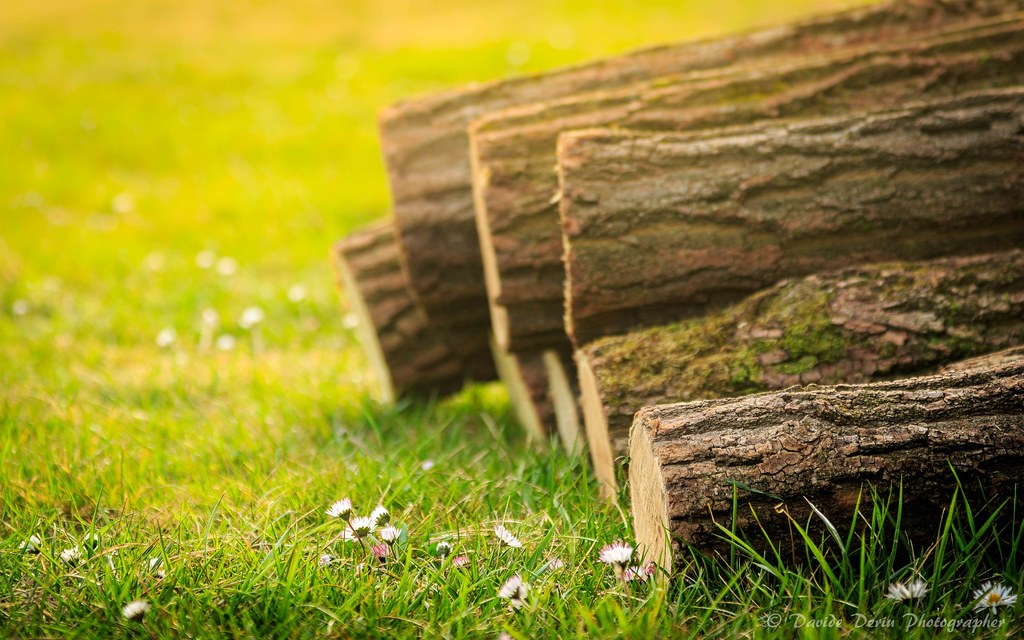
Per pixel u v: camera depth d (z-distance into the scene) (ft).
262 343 16.11
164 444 10.48
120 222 24.35
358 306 12.81
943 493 5.88
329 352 15.80
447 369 12.49
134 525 7.84
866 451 5.95
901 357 7.50
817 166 8.09
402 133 10.42
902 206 8.05
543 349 9.80
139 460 9.75
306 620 5.96
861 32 10.44
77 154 31.19
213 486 8.86
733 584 5.83
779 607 5.82
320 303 17.89
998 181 8.04
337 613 5.96
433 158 10.36
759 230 8.10
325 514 7.97
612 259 8.07
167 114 35.47
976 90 9.05
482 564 6.72
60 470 8.95
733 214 8.05
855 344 7.60
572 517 7.66
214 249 22.11
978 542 5.91
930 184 8.07
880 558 5.96
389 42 45.24
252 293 18.63
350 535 6.95
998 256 7.90
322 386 13.25
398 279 12.33
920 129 8.17
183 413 11.87
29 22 52.85
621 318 8.41
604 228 8.02
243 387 13.33
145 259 21.35
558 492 8.21
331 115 34.50
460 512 7.92
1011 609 5.58
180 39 48.73
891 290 7.79
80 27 51.83
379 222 13.29
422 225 10.25
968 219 8.01
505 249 8.96
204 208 25.17
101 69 42.52
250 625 5.82
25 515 7.87
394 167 10.34
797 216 8.06
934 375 6.67
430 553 6.97
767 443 6.01
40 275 19.88
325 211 24.59
